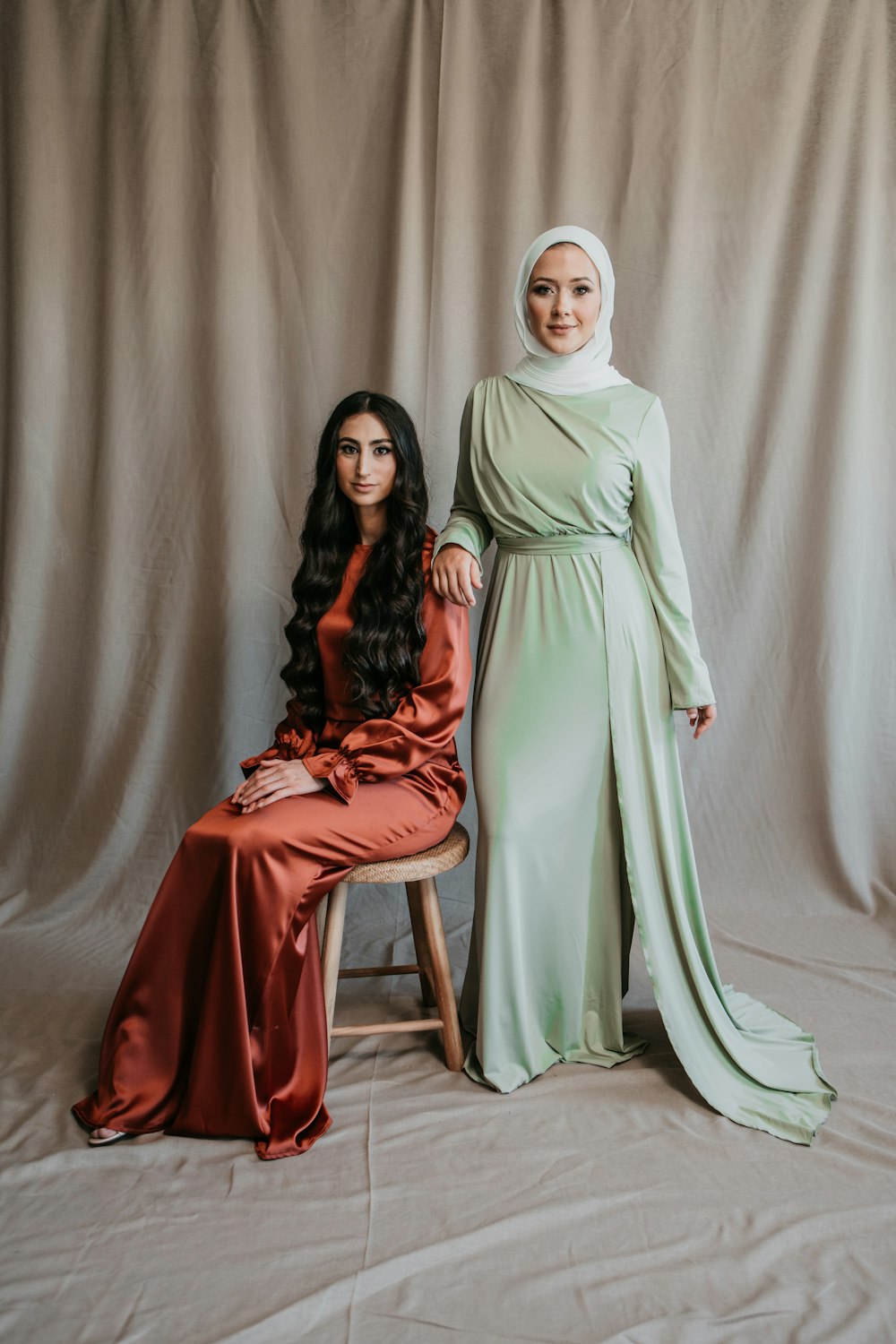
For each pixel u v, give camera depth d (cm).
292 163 258
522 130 254
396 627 200
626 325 261
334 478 210
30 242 260
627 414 196
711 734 275
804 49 254
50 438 268
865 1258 145
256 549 266
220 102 255
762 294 261
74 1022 212
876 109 254
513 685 198
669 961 196
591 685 196
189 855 175
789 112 255
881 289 263
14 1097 183
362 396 208
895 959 245
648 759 198
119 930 257
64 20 256
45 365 264
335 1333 129
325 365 265
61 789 275
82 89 258
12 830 275
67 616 274
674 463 266
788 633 271
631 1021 220
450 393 262
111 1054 176
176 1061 175
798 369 262
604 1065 200
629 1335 129
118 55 256
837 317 260
